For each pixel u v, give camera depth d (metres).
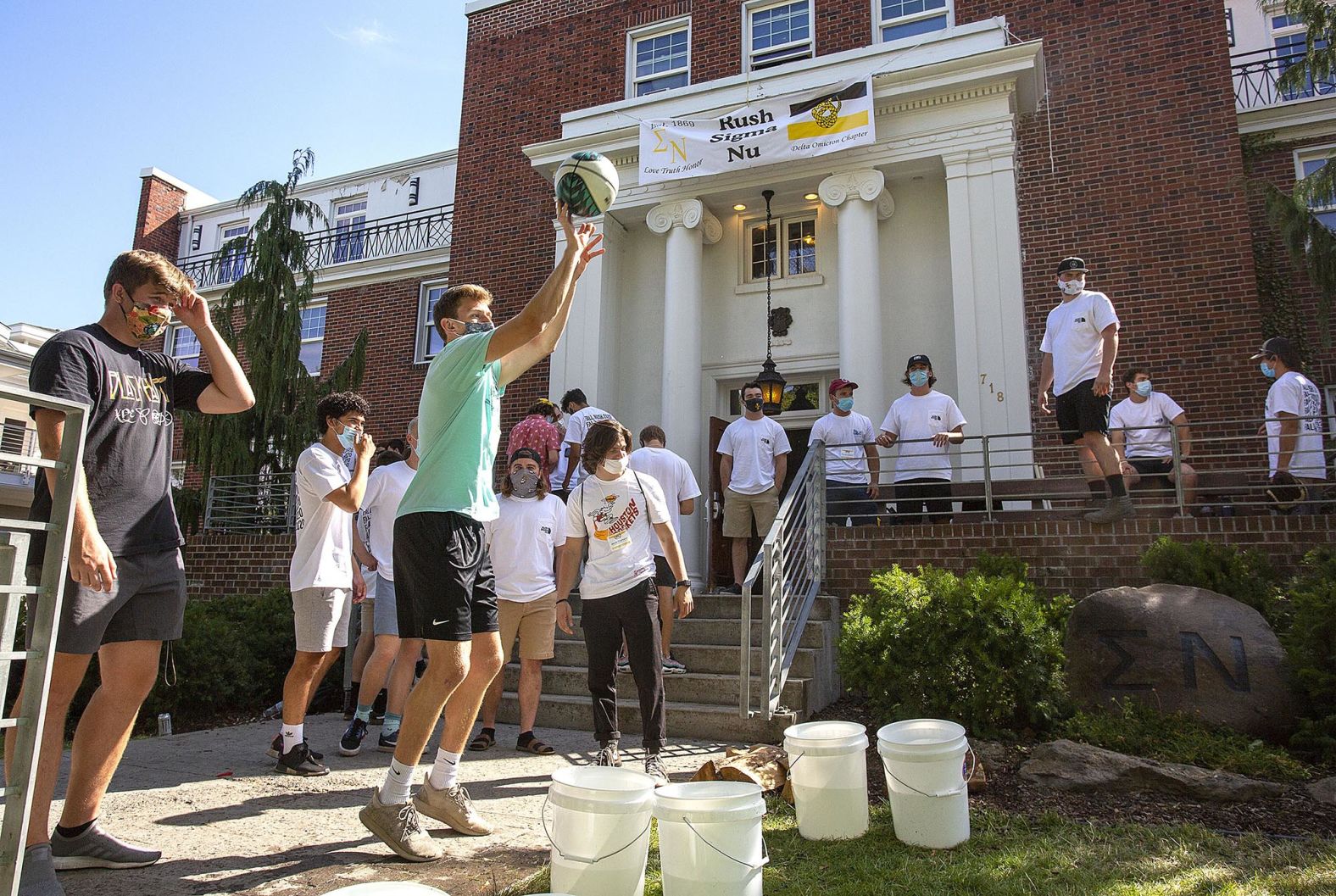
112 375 2.90
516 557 5.14
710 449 9.80
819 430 7.99
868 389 9.52
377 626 5.16
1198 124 9.78
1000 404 9.00
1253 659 4.68
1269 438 7.13
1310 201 8.80
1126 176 9.94
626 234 11.91
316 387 12.31
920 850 3.21
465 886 2.77
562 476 7.95
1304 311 10.30
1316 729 4.38
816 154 9.87
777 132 10.09
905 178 10.41
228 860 3.00
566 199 3.25
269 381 11.73
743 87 10.70
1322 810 3.63
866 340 9.66
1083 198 10.05
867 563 7.00
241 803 3.80
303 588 4.48
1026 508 8.69
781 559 5.57
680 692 5.88
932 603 5.08
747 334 11.25
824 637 6.13
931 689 4.93
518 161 13.03
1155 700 4.73
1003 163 9.52
